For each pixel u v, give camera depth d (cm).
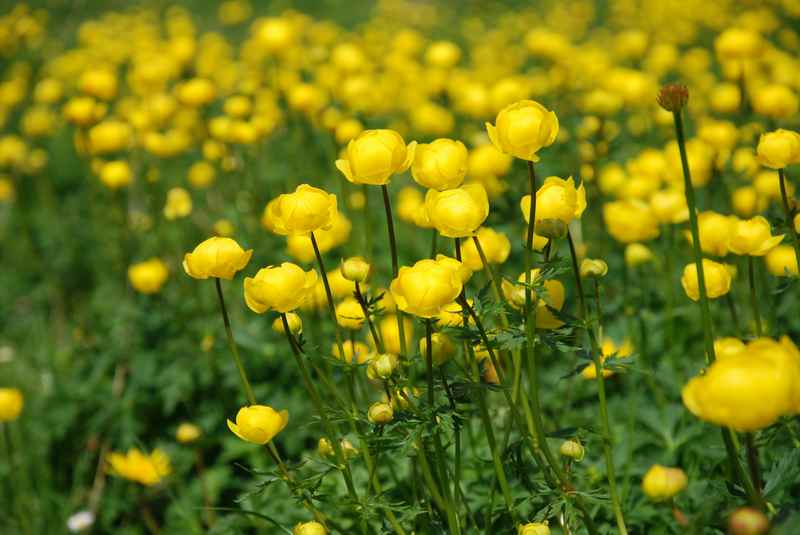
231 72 717
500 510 214
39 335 467
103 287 483
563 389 320
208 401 361
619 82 508
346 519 253
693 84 663
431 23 1191
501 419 271
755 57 387
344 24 1295
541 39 589
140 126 511
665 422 290
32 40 898
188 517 296
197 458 311
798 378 137
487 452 259
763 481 195
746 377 133
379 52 816
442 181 183
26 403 388
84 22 1305
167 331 397
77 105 452
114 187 448
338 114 444
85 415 372
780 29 834
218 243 188
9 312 506
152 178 452
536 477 238
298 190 186
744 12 906
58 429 363
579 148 414
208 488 323
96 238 552
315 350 194
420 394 202
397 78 652
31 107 790
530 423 204
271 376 362
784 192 201
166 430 362
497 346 182
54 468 364
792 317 319
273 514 275
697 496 247
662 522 241
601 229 381
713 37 859
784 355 137
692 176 371
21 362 434
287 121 504
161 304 414
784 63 581
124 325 409
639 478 275
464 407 262
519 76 697
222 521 278
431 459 206
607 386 319
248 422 189
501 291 185
